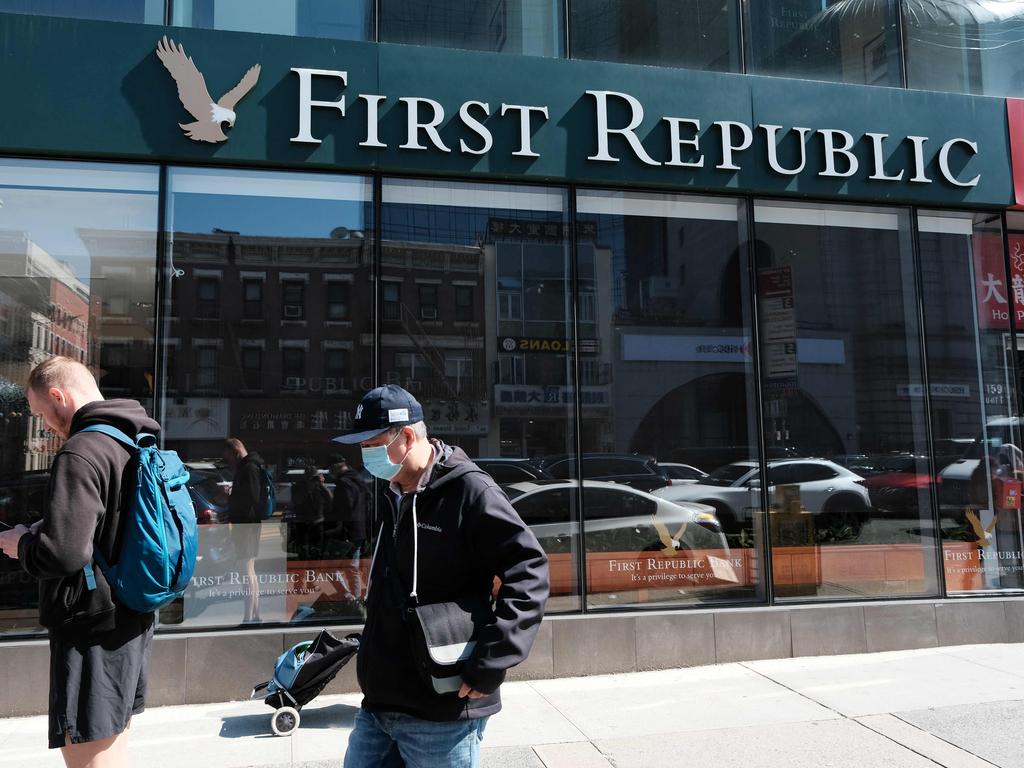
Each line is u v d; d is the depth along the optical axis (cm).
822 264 711
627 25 698
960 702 539
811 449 692
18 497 573
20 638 551
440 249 647
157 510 271
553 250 667
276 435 609
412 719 236
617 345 670
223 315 611
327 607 600
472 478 247
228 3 625
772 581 670
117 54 592
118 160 600
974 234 743
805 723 503
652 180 673
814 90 708
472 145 642
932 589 700
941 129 728
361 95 625
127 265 600
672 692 572
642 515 657
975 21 770
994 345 734
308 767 441
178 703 555
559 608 637
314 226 629
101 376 590
